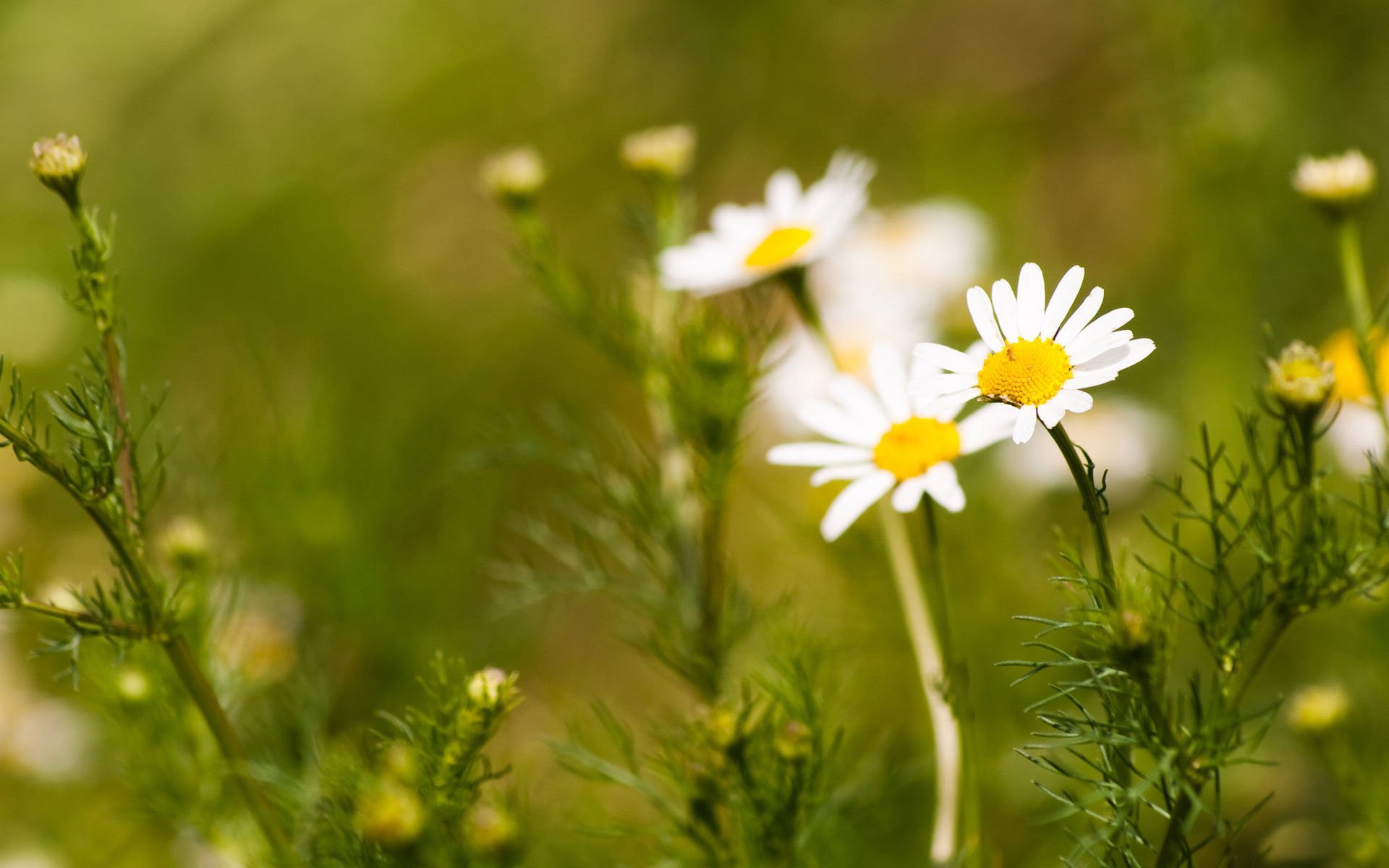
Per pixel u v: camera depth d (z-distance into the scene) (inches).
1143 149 41.9
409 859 24.5
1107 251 42.1
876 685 29.7
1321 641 29.6
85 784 30.6
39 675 32.3
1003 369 24.0
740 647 28.2
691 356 27.2
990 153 41.7
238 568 28.6
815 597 31.2
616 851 28.1
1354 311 26.6
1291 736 29.4
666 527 27.7
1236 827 24.3
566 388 41.4
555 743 26.5
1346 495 29.6
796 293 27.2
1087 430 32.4
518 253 28.5
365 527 30.3
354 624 30.1
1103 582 24.1
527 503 35.7
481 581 33.3
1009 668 29.8
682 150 28.6
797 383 30.4
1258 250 35.3
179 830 26.9
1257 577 24.4
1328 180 26.6
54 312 41.5
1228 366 33.5
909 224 35.3
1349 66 37.8
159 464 25.1
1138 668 24.0
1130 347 24.0
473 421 38.9
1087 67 44.8
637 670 32.9
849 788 26.9
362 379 43.0
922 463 25.3
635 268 28.9
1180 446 33.6
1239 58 35.6
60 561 33.6
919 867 28.2
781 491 34.4
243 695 27.7
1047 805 29.2
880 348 25.6
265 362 35.0
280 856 25.4
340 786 25.5
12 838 30.1
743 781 25.6
